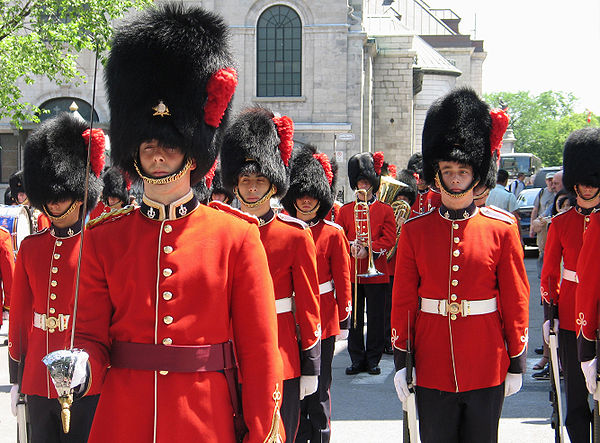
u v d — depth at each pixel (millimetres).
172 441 2859
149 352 2928
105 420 2965
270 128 5312
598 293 4793
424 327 4641
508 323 4574
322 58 28141
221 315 3000
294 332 5105
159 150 3055
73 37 16156
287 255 5086
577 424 5711
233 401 3045
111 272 3037
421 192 10797
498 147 4898
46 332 4676
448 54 64312
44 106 27109
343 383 8328
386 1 55750
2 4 16234
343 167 28109
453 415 4574
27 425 4602
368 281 8766
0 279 6270
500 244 4621
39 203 4910
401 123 34375
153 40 3137
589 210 5992
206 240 3027
